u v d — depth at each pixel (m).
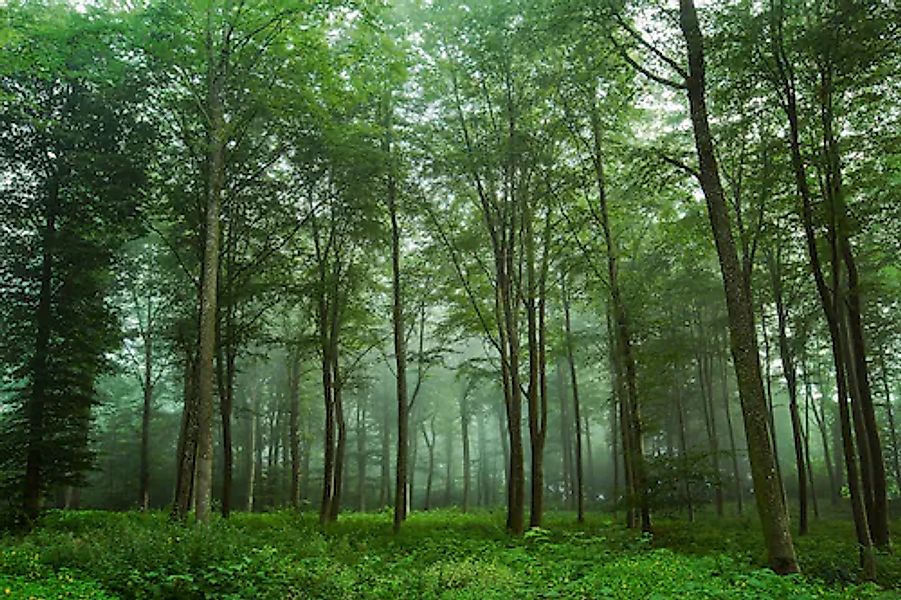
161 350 37.00
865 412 17.64
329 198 24.08
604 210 22.62
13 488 21.62
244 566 10.63
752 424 12.52
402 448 22.84
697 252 25.27
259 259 23.97
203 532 12.43
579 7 14.55
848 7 12.91
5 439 21.89
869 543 13.53
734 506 39.19
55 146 23.42
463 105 22.94
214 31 18.09
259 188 23.33
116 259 25.00
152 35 17.94
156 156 23.00
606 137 23.28
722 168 20.77
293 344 26.38
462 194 24.09
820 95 14.74
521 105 21.81
